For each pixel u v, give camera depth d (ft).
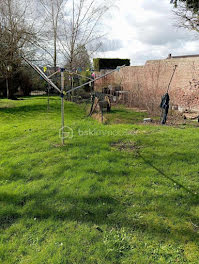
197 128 24.45
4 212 9.66
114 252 7.73
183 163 14.75
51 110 38.91
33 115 34.73
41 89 84.17
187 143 18.60
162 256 7.61
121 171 13.56
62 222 9.12
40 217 9.44
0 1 46.37
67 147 17.84
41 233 8.51
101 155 16.02
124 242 8.14
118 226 8.97
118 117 32.55
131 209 9.99
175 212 9.80
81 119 31.30
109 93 55.72
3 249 7.75
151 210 9.95
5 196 10.90
